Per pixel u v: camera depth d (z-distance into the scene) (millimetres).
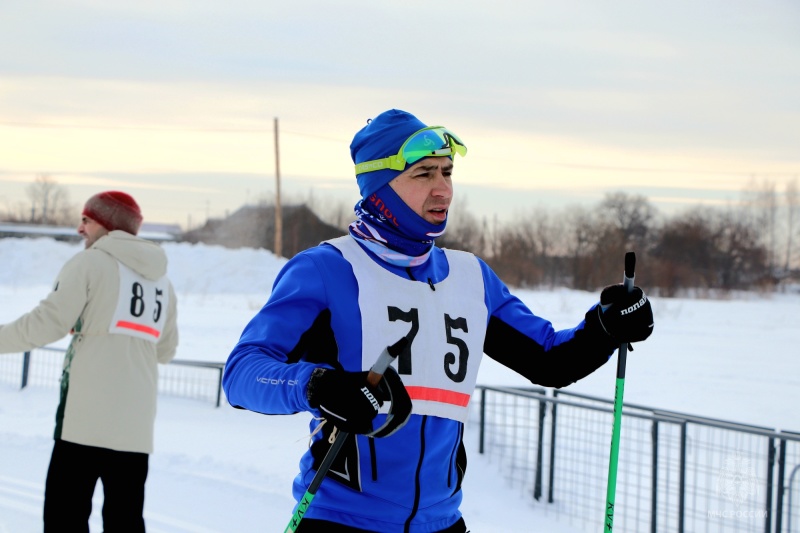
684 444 15422
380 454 6867
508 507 17328
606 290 7734
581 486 18641
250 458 20469
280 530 15844
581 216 177375
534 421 23438
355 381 5961
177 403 26562
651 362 41375
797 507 17031
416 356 7086
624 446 21562
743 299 143375
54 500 12000
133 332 12609
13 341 11938
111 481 12273
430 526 7152
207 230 192750
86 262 12328
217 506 17094
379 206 7445
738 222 175750
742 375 37531
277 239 116938
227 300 81750
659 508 17359
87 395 12133
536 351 7941
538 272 175375
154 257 13000
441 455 7141
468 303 7617
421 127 7488
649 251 178000
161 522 16047
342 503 6887
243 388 6605
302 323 7020
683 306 96250
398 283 7289
